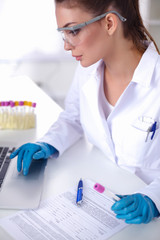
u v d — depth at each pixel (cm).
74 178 92
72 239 69
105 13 82
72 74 261
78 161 102
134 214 73
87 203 81
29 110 128
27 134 123
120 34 90
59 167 99
